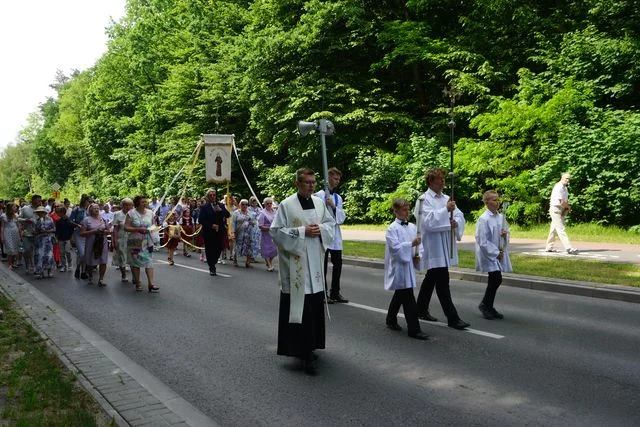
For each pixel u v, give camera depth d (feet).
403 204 22.20
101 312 27.81
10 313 25.90
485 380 16.49
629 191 53.67
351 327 23.32
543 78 69.77
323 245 18.13
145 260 34.35
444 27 89.25
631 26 68.85
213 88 105.81
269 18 95.35
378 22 88.69
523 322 23.43
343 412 14.30
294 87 86.38
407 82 93.45
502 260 24.34
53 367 17.16
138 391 15.31
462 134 83.51
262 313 26.68
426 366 17.97
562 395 15.17
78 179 220.23
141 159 137.69
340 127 86.69
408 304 21.58
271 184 95.25
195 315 26.50
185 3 129.80
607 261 36.32
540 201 61.77
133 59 147.23
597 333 21.40
